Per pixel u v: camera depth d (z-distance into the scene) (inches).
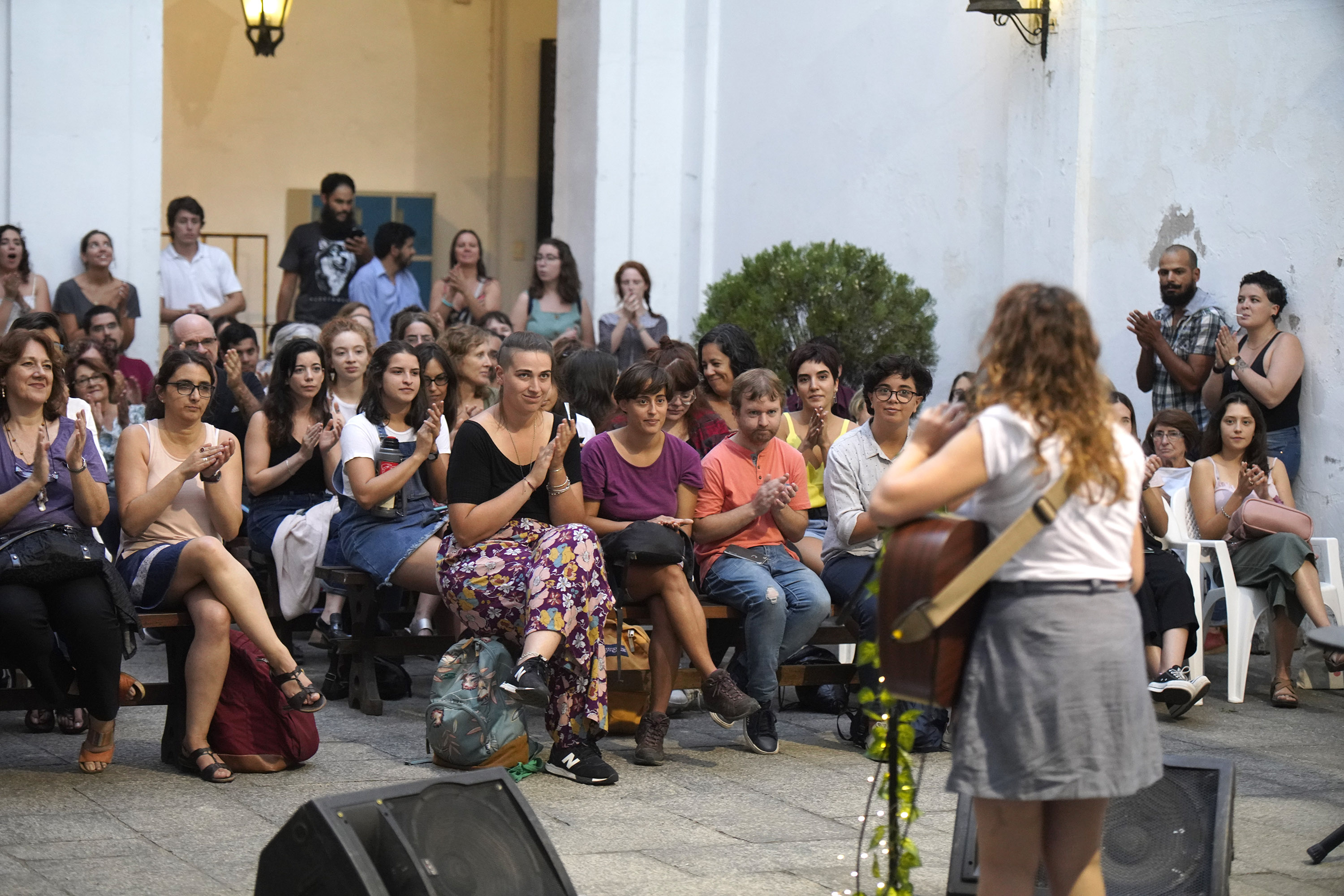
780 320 358.6
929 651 111.7
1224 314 308.7
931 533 111.7
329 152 551.2
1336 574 267.1
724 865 157.9
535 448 205.8
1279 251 298.5
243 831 165.8
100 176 385.4
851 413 273.9
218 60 534.3
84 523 192.7
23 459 193.2
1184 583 242.5
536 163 577.6
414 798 126.5
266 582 258.1
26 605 178.7
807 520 221.1
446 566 201.3
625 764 202.5
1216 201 310.0
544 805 180.9
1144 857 139.9
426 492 234.8
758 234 432.5
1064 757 108.3
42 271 381.7
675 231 456.1
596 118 447.2
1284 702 251.4
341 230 434.0
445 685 194.5
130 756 199.8
